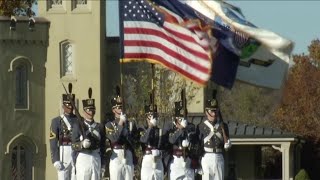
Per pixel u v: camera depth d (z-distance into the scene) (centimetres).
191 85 11525
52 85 12281
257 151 12275
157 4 4962
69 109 5425
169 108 11081
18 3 14538
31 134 12181
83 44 12281
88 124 5350
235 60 4656
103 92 12338
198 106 11806
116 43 12850
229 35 4666
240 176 11969
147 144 5569
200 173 5644
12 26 12112
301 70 13762
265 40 4594
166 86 11394
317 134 13238
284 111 13612
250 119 14288
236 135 11269
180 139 5578
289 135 11244
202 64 4738
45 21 12294
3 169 11981
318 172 13075
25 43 12206
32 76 12244
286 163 11269
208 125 5609
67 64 12306
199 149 5631
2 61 12069
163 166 5653
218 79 4697
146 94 11394
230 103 14912
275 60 4619
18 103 12162
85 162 5328
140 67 11894
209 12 4756
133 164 5556
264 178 13050
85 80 12231
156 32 5012
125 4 5075
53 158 5400
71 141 5359
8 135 12062
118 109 5491
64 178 5431
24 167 12144
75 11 12294
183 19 4841
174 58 4894
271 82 4650
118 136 5444
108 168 5741
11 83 12119
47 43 12319
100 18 12288
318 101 13538
